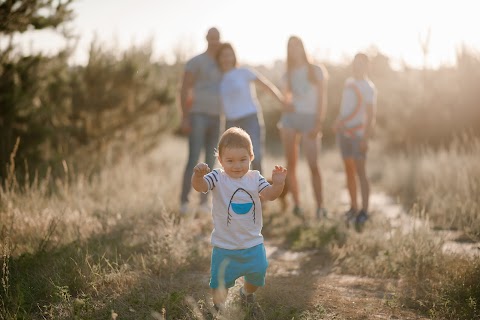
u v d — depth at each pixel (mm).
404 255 4656
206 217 6711
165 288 3936
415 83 12445
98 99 9922
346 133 6875
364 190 6746
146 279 4023
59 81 8914
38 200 5863
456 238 5586
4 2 5617
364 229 6129
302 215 7051
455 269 4262
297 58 7016
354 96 6805
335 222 6309
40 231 4926
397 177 9438
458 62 11086
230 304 3459
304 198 7973
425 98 11859
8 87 6863
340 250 5172
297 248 5578
